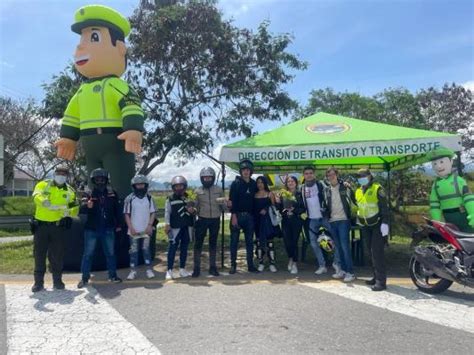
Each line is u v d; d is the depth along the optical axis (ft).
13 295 21.09
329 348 14.01
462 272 19.49
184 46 41.32
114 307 18.78
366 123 30.86
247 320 16.81
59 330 15.83
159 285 23.12
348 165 41.42
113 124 29.43
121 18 31.01
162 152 44.73
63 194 22.43
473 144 78.38
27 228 64.69
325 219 25.53
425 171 58.80
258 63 43.98
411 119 69.26
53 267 22.49
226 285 22.98
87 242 23.49
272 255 27.14
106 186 24.09
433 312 17.90
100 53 29.94
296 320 16.80
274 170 40.88
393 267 28.22
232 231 26.68
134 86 43.06
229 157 28.25
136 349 13.99
